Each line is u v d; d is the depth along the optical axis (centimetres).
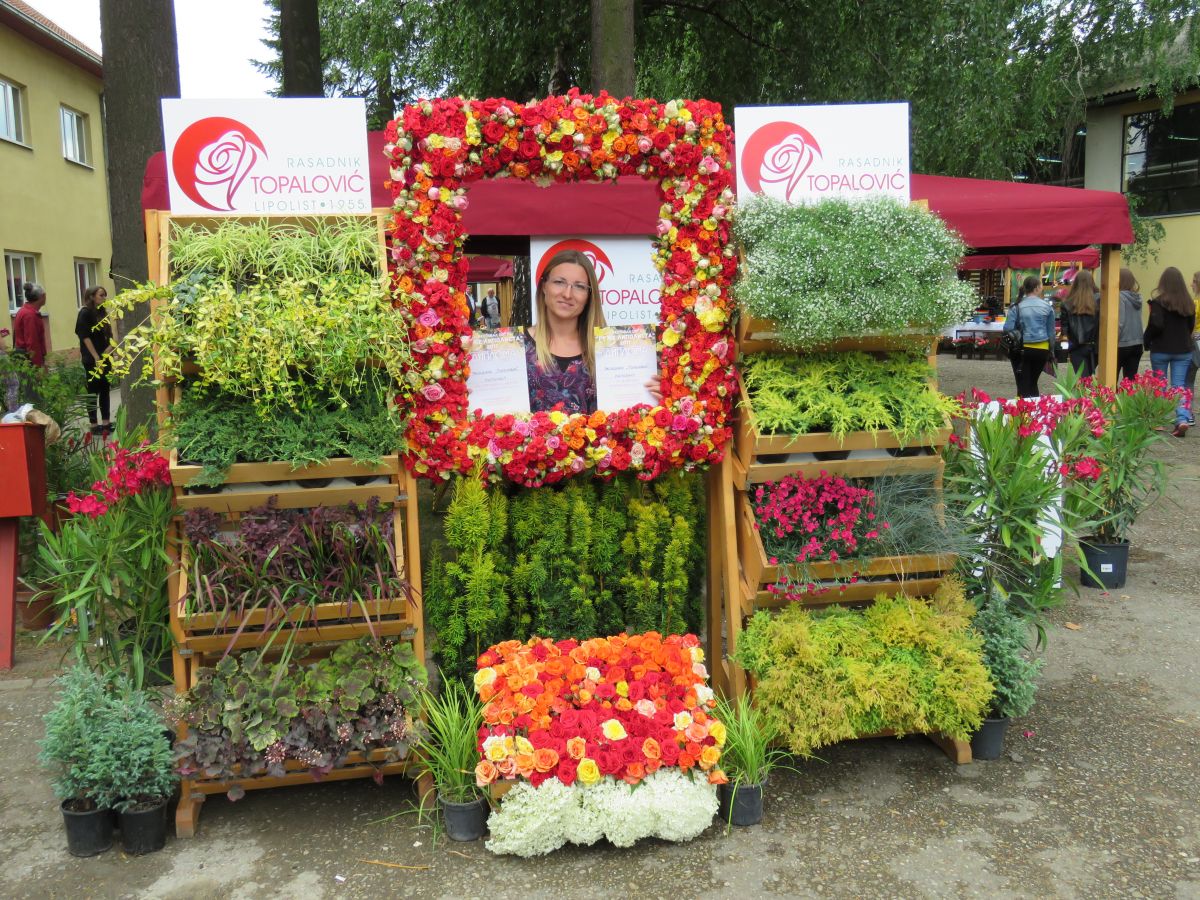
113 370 281
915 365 344
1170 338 966
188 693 292
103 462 417
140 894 267
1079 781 322
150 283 289
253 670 292
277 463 295
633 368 351
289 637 300
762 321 319
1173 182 1938
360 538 301
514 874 276
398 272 316
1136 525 659
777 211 325
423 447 318
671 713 303
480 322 450
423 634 328
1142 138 1980
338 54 1399
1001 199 557
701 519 374
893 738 360
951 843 287
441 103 314
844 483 328
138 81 579
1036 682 402
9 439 435
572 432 328
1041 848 283
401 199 313
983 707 314
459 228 325
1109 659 426
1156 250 1827
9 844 294
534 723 294
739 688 344
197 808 303
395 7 1192
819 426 337
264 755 281
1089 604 500
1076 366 973
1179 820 296
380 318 290
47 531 334
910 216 319
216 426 292
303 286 288
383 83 1295
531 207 515
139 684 302
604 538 346
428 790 310
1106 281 629
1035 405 453
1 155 1498
